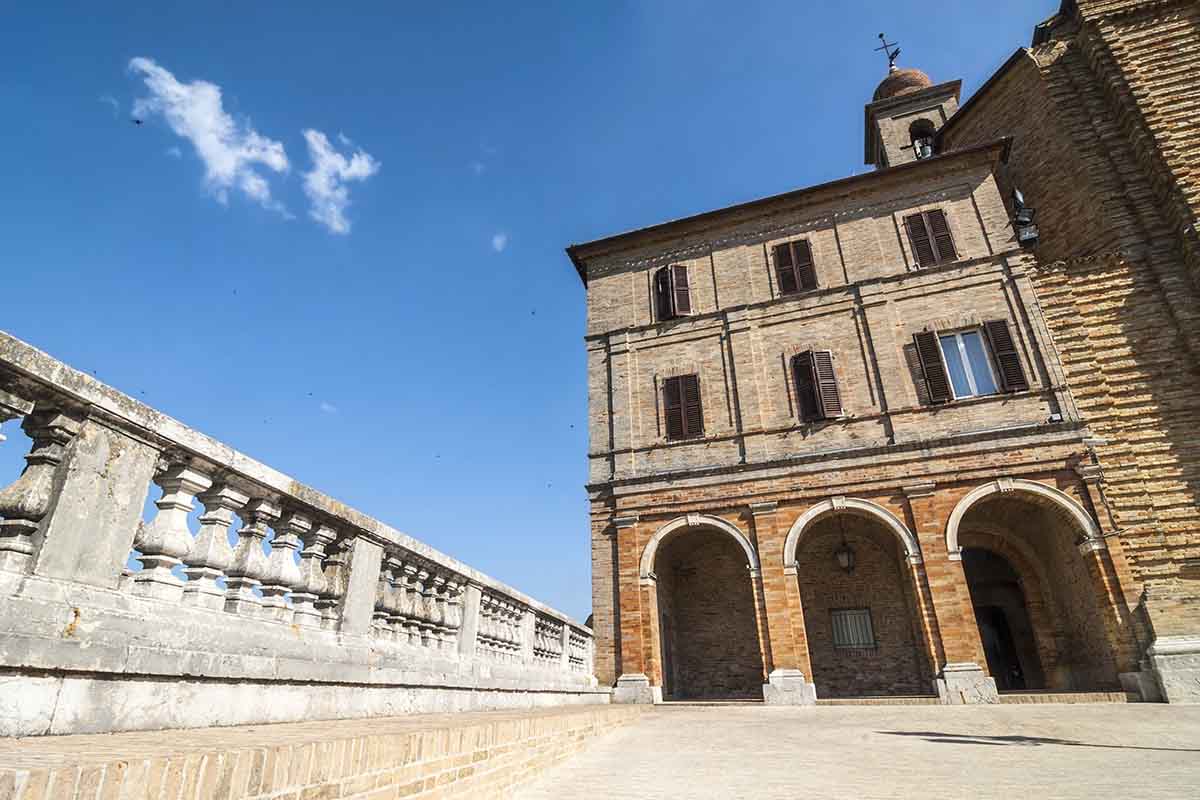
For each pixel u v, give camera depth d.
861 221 20.41
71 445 3.87
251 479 5.21
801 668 16.09
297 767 3.10
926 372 17.78
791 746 8.82
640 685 17.09
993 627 21.33
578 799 5.66
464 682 8.20
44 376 3.63
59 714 3.41
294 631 5.49
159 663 4.01
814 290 19.84
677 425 19.75
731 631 20.11
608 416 20.77
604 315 22.30
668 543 19.64
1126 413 15.95
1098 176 18.55
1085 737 9.23
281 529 5.72
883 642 18.89
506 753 5.58
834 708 14.61
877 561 19.69
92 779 2.20
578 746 8.22
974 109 23.09
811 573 20.22
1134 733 9.49
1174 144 17.20
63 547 3.71
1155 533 14.83
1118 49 18.86
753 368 19.48
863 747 8.65
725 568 20.83
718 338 20.45
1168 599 14.05
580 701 14.29
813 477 17.69
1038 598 18.77
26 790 1.98
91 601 3.77
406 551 7.36
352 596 6.33
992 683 14.59
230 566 5.09
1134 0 19.25
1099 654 15.98
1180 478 15.10
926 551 16.14
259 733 3.81
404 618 7.45
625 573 18.48
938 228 19.42
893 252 19.69
